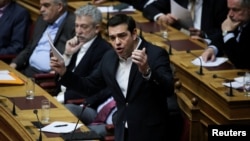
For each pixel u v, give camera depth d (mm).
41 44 16453
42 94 13078
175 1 17203
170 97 12234
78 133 11102
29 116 11906
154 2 17688
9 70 14594
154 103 11758
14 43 17797
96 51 14477
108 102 13352
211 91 12609
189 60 14148
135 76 11719
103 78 12438
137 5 18812
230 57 13602
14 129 11219
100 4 18859
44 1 16062
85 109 13555
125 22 11523
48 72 16281
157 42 15500
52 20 16203
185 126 11383
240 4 13312
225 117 12203
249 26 13383
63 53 15914
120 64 11922
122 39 11555
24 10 18031
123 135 11805
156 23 17234
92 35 14477
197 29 16422
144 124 11742
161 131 11758
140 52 11062
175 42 15570
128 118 11781
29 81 13820
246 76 12883
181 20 16844
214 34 15297
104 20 16609
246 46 13453
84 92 12484
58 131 11180
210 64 13883
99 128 12688
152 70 11336
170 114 12016
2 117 11625
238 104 12047
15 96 12961
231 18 13555
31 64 16547
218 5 16609
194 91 13297
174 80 12227
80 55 14609
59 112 12094
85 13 14406
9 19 17891
